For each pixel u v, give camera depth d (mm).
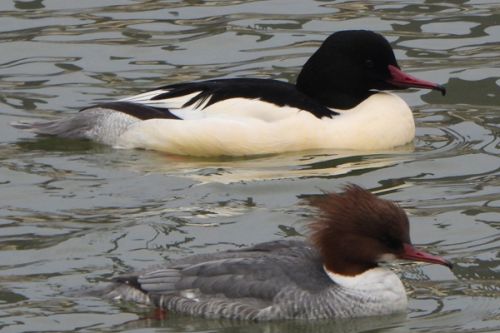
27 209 14664
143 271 12234
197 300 11875
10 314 12055
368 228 12000
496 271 13164
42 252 13484
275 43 20109
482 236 14000
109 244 13680
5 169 15867
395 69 16844
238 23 20859
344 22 20812
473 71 19156
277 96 16672
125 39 20312
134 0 21844
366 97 16938
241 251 12352
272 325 11812
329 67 16859
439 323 11984
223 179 15617
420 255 11961
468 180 15648
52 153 16484
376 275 12094
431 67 19281
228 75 18969
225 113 16531
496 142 16891
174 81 18844
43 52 19891
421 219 14445
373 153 16484
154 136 16516
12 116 17750
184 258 12383
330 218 12117
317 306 11820
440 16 21062
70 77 19078
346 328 11906
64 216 14469
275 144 16359
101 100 18297
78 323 11867
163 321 11898
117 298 12156
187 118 16562
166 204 14836
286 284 11867
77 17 21141
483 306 12344
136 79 18969
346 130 16453
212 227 14156
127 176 15703
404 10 21344
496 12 21172
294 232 14016
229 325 11836
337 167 15977
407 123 16750
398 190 15320
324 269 12141
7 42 20188
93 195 15086
